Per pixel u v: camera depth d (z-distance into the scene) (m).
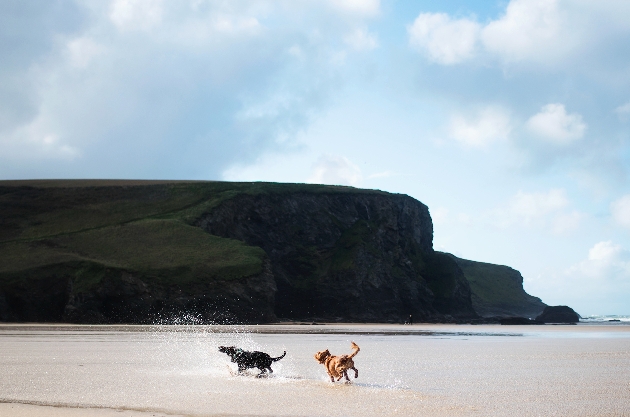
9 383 16.20
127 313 101.94
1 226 130.62
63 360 23.39
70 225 132.50
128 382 16.72
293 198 153.25
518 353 29.89
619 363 24.09
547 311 182.88
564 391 15.48
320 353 17.64
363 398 14.21
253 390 15.45
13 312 101.94
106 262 109.56
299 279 140.88
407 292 146.38
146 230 126.38
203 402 13.45
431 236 178.25
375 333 60.00
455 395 14.75
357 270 139.88
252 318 109.00
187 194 147.38
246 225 142.50
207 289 108.50
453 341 43.50
